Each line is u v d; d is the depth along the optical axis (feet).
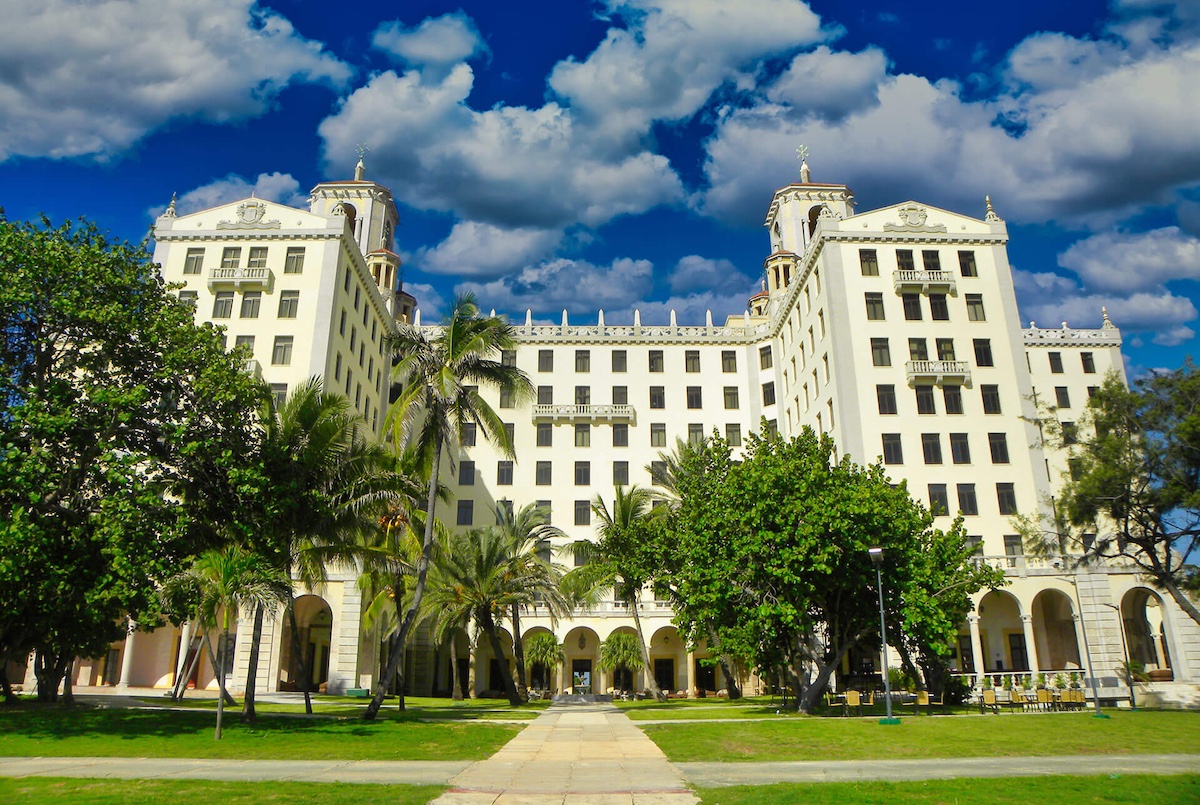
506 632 192.03
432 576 147.74
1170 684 126.21
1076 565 122.11
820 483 103.19
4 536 69.77
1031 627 154.92
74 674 161.99
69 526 79.15
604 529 156.46
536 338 216.13
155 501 76.89
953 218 181.98
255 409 90.84
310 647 172.65
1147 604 168.55
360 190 229.66
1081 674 128.36
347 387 175.63
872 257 178.50
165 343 86.79
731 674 160.15
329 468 91.30
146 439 85.87
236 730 74.95
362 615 152.46
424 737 73.56
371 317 197.36
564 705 140.67
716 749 65.92
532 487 203.62
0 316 79.56
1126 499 111.04
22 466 73.15
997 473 165.48
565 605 164.35
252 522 85.87
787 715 100.48
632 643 170.50
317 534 92.12
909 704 113.70
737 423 212.43
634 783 49.93
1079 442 119.85
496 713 108.58
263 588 77.82
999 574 113.60
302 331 162.09
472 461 205.05
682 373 215.92
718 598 101.96
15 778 49.78
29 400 76.64
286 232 169.17
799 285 196.24
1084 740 70.28
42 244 82.48
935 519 162.40
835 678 135.13
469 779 51.37
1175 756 62.23
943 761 60.29
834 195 235.81
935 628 100.22
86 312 80.02
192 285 166.61
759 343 219.00
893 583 101.96
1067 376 207.51
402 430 96.68
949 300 176.04
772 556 99.76
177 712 90.58
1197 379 106.32
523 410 209.56
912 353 172.35
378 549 100.53
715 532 105.40
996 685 135.95
